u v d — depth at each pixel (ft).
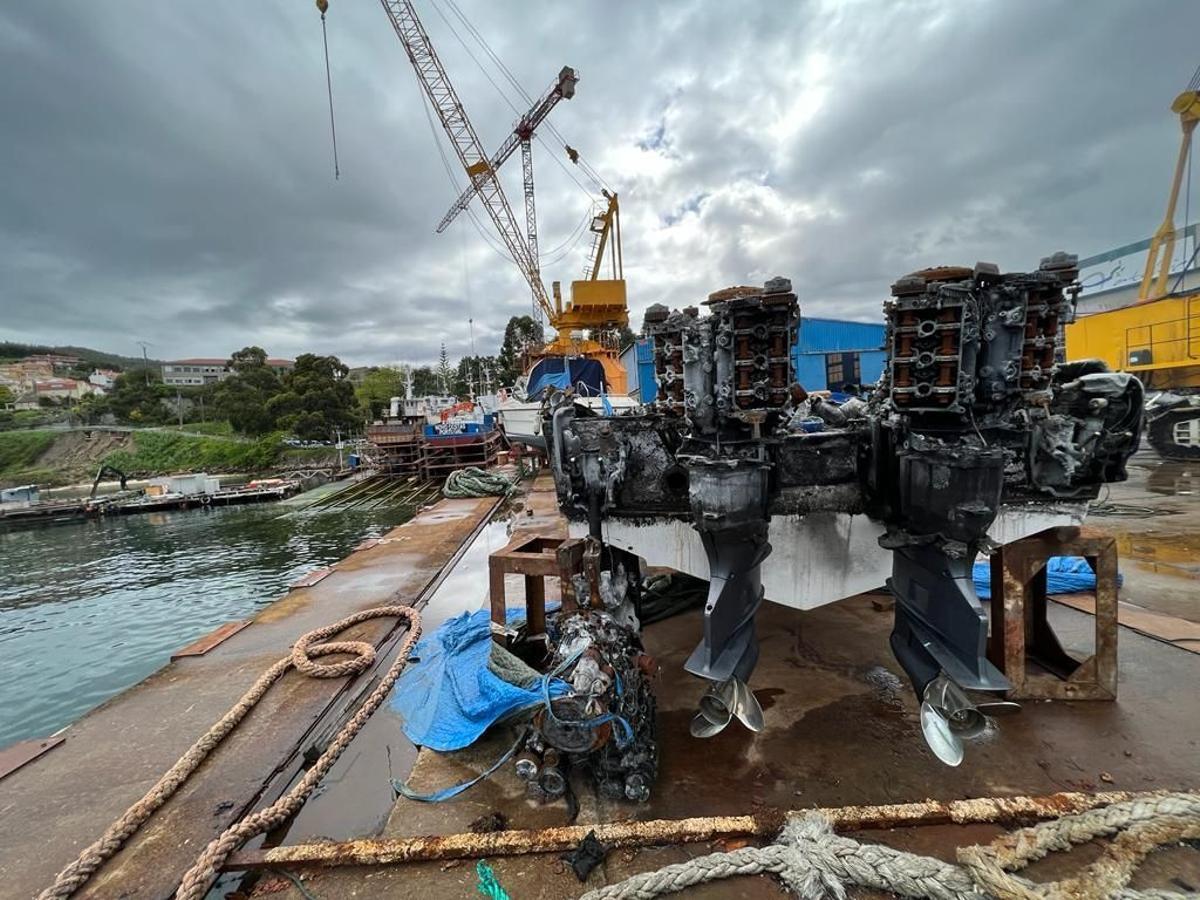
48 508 80.69
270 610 20.45
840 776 8.82
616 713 8.41
